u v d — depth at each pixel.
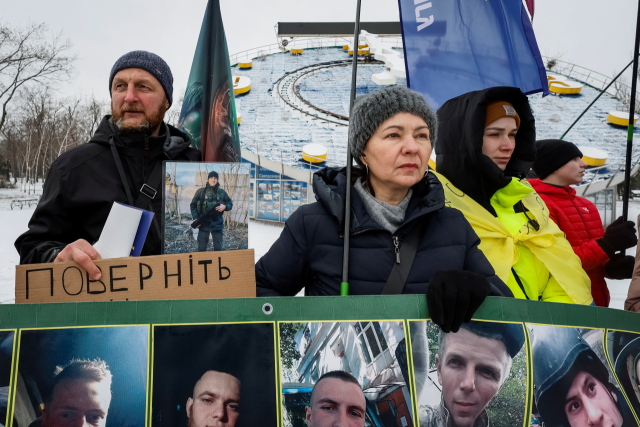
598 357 1.12
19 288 1.08
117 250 1.19
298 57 25.31
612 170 14.09
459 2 2.43
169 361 0.98
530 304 1.13
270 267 1.37
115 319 0.99
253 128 18.92
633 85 2.02
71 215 1.59
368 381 1.02
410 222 1.29
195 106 2.24
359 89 22.16
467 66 2.42
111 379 0.96
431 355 1.04
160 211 1.66
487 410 1.03
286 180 16.59
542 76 2.45
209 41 2.19
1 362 0.94
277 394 0.99
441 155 1.82
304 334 1.03
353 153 1.36
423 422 1.00
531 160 1.83
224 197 1.33
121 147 1.69
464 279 1.03
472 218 1.68
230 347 1.01
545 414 1.05
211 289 1.15
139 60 1.71
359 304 1.07
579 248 2.21
